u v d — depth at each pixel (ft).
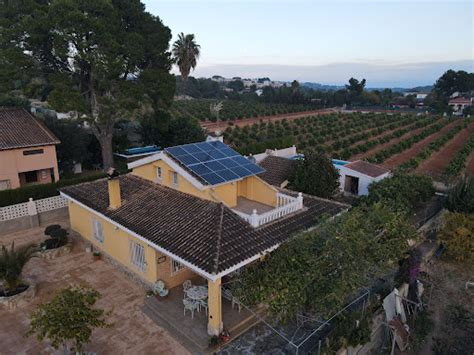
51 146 97.50
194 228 48.08
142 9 108.06
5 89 95.09
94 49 92.38
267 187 61.67
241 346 42.34
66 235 67.62
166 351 41.55
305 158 84.69
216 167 57.72
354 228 46.29
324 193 80.64
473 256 64.59
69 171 114.83
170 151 59.00
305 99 408.87
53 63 101.40
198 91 467.93
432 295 59.98
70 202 72.43
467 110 349.41
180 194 57.82
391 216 52.11
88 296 36.11
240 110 321.52
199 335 43.24
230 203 59.41
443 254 71.56
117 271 59.62
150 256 51.55
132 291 53.67
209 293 41.73
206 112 283.59
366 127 243.40
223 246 43.60
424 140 205.98
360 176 97.55
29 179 100.48
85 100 101.45
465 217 68.85
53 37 91.30
